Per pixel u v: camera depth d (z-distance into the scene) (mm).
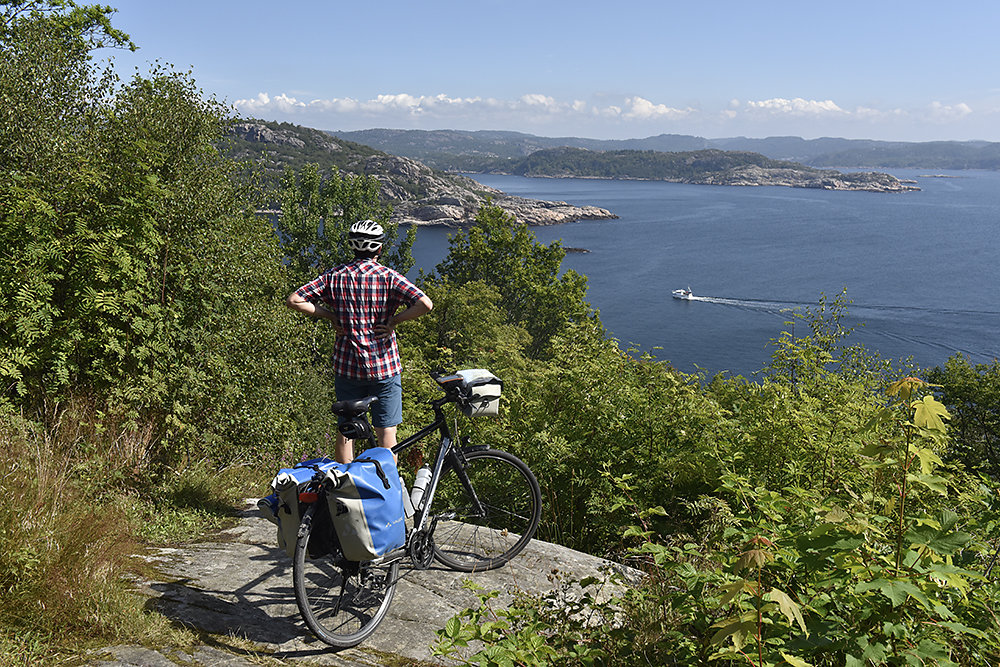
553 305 61625
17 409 4777
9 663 2695
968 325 130500
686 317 134500
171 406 5566
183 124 8516
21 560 3100
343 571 3389
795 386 7570
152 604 3373
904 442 2590
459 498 4242
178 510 4859
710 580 2627
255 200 11414
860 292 161125
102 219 5445
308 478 3162
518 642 2469
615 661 2770
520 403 6984
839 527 2273
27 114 8219
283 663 3076
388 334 3967
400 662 3217
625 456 5930
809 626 2209
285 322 9344
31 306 4785
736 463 5523
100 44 17562
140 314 5477
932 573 2174
